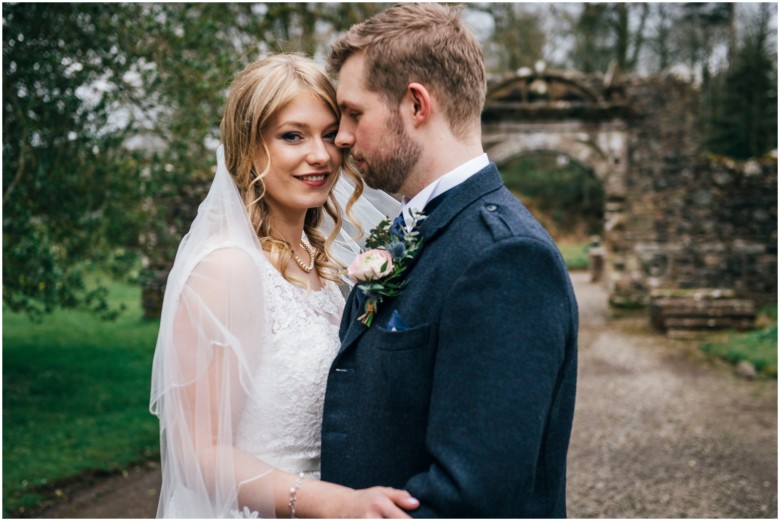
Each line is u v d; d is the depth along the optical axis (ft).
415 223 4.80
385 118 4.70
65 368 24.16
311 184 5.51
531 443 3.89
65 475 13.98
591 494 14.60
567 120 40.24
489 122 40.42
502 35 39.60
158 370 5.21
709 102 62.95
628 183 40.32
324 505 4.48
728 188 39.47
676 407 21.48
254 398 5.09
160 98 16.37
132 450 15.88
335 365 4.91
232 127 5.52
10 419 17.70
